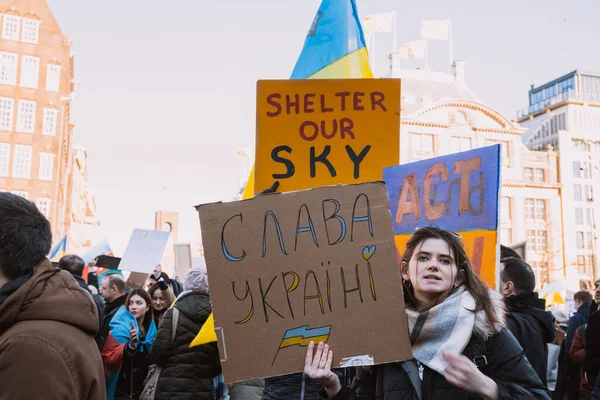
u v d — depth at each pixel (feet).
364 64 14.97
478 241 12.74
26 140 146.10
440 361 7.77
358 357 8.23
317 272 8.52
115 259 31.22
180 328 15.46
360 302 8.39
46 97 149.07
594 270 182.50
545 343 13.33
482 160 13.04
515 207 174.40
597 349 14.33
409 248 8.82
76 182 217.36
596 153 189.57
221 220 8.66
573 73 225.76
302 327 8.38
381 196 8.63
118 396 18.75
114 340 18.17
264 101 12.92
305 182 12.66
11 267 6.40
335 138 12.80
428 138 164.66
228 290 8.50
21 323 6.11
